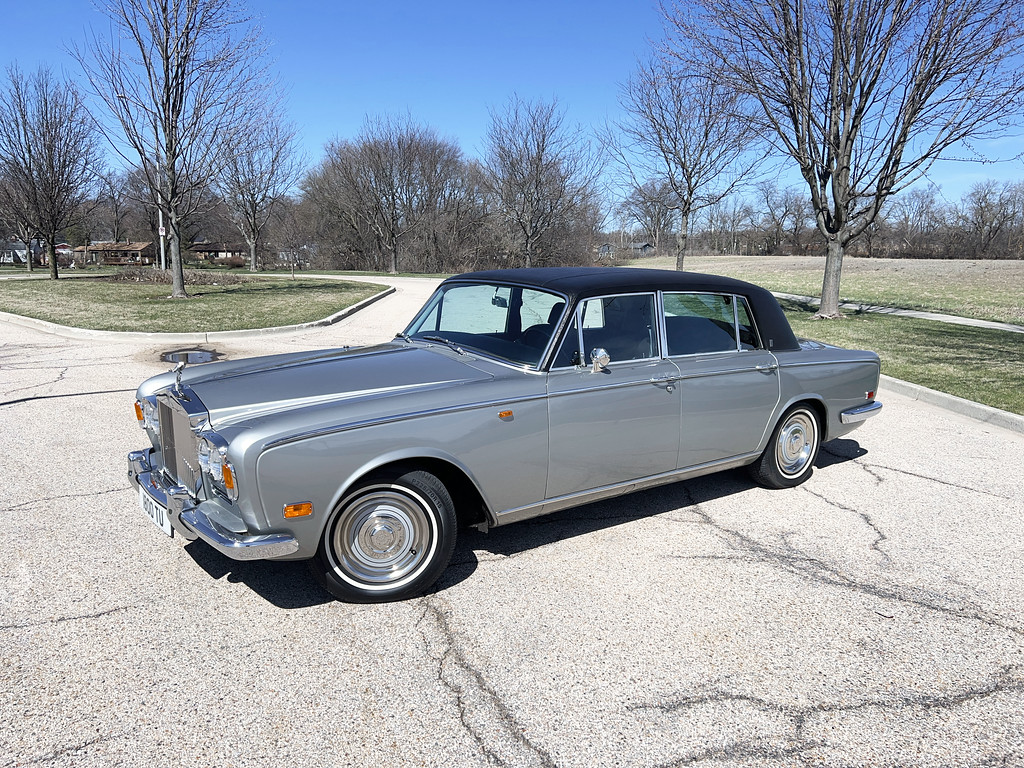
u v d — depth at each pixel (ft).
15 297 68.59
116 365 31.96
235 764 7.77
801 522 14.88
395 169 194.49
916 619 11.06
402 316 57.67
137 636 10.28
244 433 9.92
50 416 22.52
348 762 7.83
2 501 15.38
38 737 8.13
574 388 12.46
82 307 57.67
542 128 140.97
